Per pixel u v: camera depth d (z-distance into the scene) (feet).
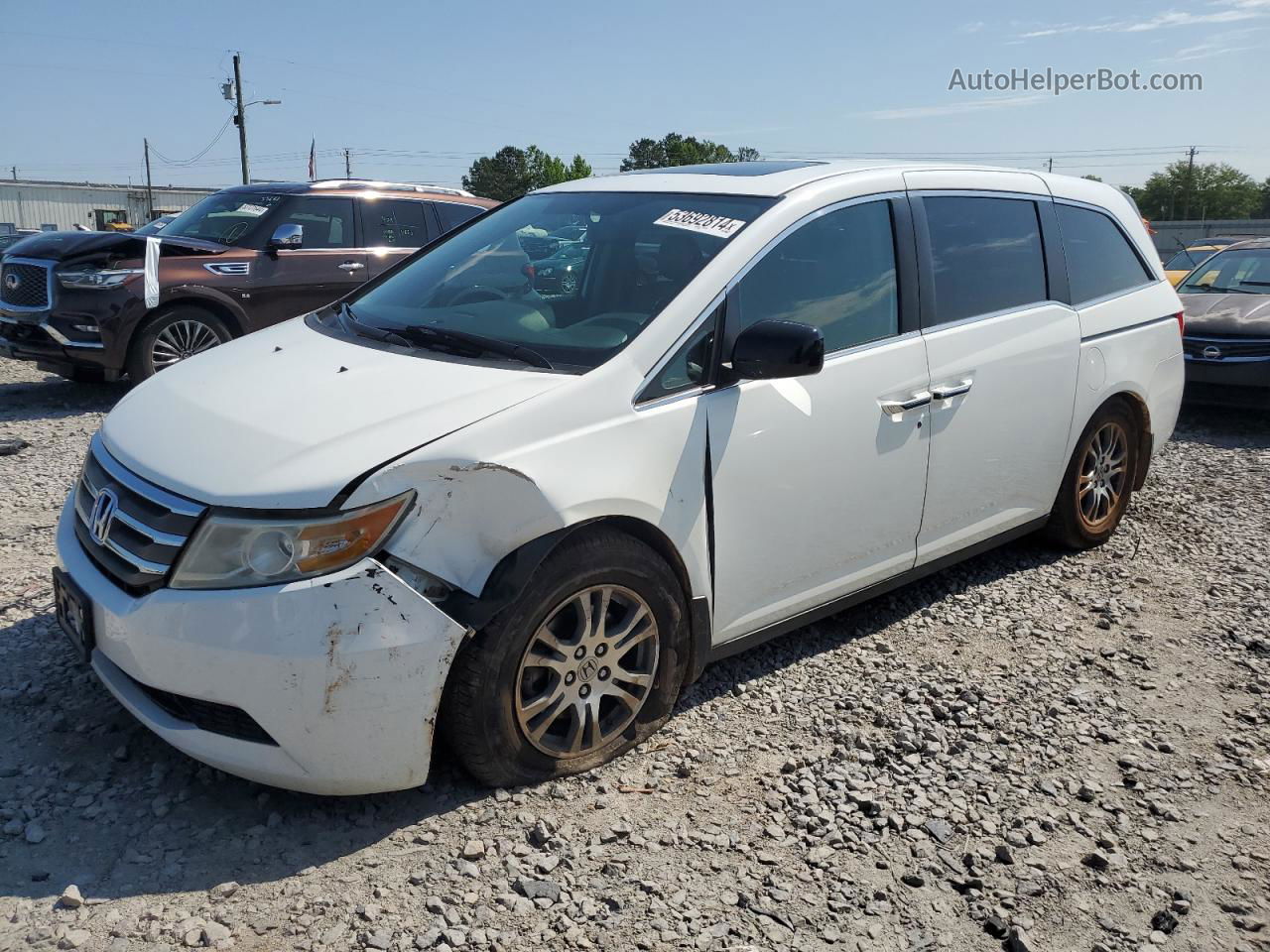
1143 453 17.56
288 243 29.19
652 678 10.75
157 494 9.20
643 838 9.49
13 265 27.84
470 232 14.20
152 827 9.33
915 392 12.84
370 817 9.58
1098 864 9.45
